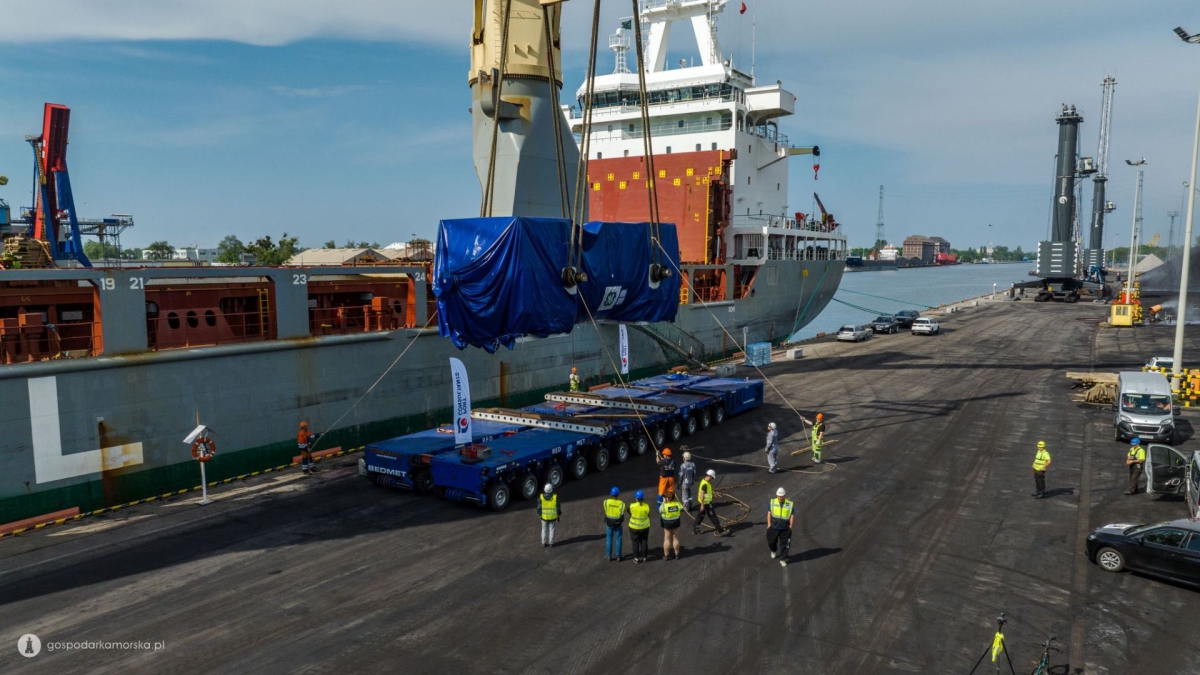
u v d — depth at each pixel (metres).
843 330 51.31
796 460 22.06
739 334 45.91
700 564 14.24
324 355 22.73
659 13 47.03
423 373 25.92
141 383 18.53
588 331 34.00
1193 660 10.65
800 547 15.12
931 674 10.27
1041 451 18.05
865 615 12.05
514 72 25.22
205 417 19.86
